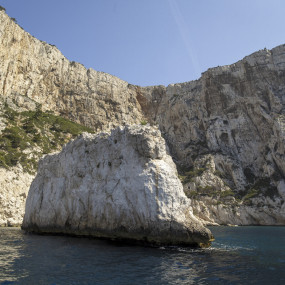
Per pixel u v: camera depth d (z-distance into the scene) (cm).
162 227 1803
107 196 2136
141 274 1160
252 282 1056
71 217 2406
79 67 10906
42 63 9494
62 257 1522
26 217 3098
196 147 9156
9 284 1014
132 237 1920
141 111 11906
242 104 8938
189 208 1930
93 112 10481
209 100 9506
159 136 2189
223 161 8112
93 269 1245
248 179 7806
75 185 2459
